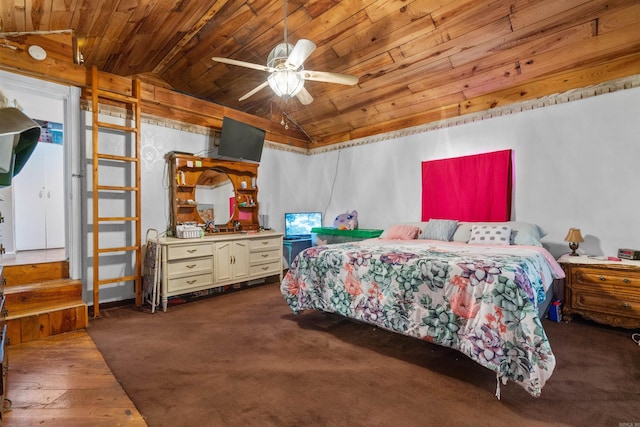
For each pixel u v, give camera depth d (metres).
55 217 4.97
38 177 4.83
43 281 3.11
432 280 2.25
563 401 1.78
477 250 2.94
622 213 3.10
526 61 3.34
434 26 3.16
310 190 5.87
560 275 2.91
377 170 5.02
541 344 1.73
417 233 4.14
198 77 4.43
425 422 1.62
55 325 2.73
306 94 3.27
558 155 3.46
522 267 2.14
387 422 1.62
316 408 1.73
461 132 4.16
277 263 4.62
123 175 3.67
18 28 2.82
